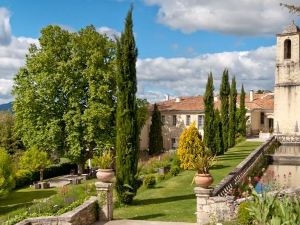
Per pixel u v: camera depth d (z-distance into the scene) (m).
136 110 22.30
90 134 40.88
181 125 69.62
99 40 43.56
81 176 41.97
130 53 22.22
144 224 17.02
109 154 18.72
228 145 50.22
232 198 16.22
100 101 42.16
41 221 14.88
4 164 29.47
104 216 17.78
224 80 48.16
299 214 12.33
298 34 59.72
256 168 32.09
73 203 17.17
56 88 42.41
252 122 69.56
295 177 32.81
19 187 39.50
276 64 61.50
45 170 45.75
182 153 33.94
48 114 42.28
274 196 14.32
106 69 42.72
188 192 25.69
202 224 16.38
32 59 43.22
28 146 44.03
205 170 16.80
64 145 42.91
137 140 22.25
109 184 17.89
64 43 43.62
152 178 28.55
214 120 42.84
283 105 60.97
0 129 59.12
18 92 42.78
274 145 49.09
